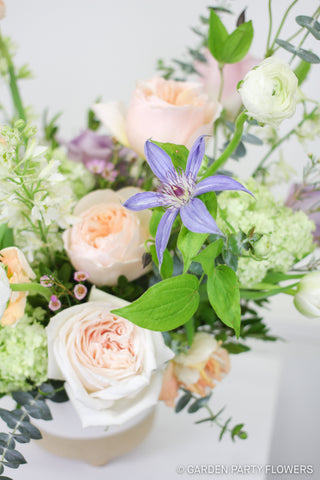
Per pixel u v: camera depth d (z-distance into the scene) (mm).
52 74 1048
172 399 626
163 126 554
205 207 421
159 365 537
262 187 585
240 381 841
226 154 483
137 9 990
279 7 889
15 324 512
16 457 542
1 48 650
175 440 757
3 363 538
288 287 546
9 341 541
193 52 686
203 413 794
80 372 514
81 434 639
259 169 657
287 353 984
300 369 965
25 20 1001
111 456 698
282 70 433
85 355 521
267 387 834
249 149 924
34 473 706
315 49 910
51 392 568
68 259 602
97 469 717
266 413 797
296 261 583
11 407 753
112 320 528
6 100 1004
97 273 553
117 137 607
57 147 737
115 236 534
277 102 435
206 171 484
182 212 428
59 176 498
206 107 585
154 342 516
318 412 933
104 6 994
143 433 698
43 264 570
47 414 561
